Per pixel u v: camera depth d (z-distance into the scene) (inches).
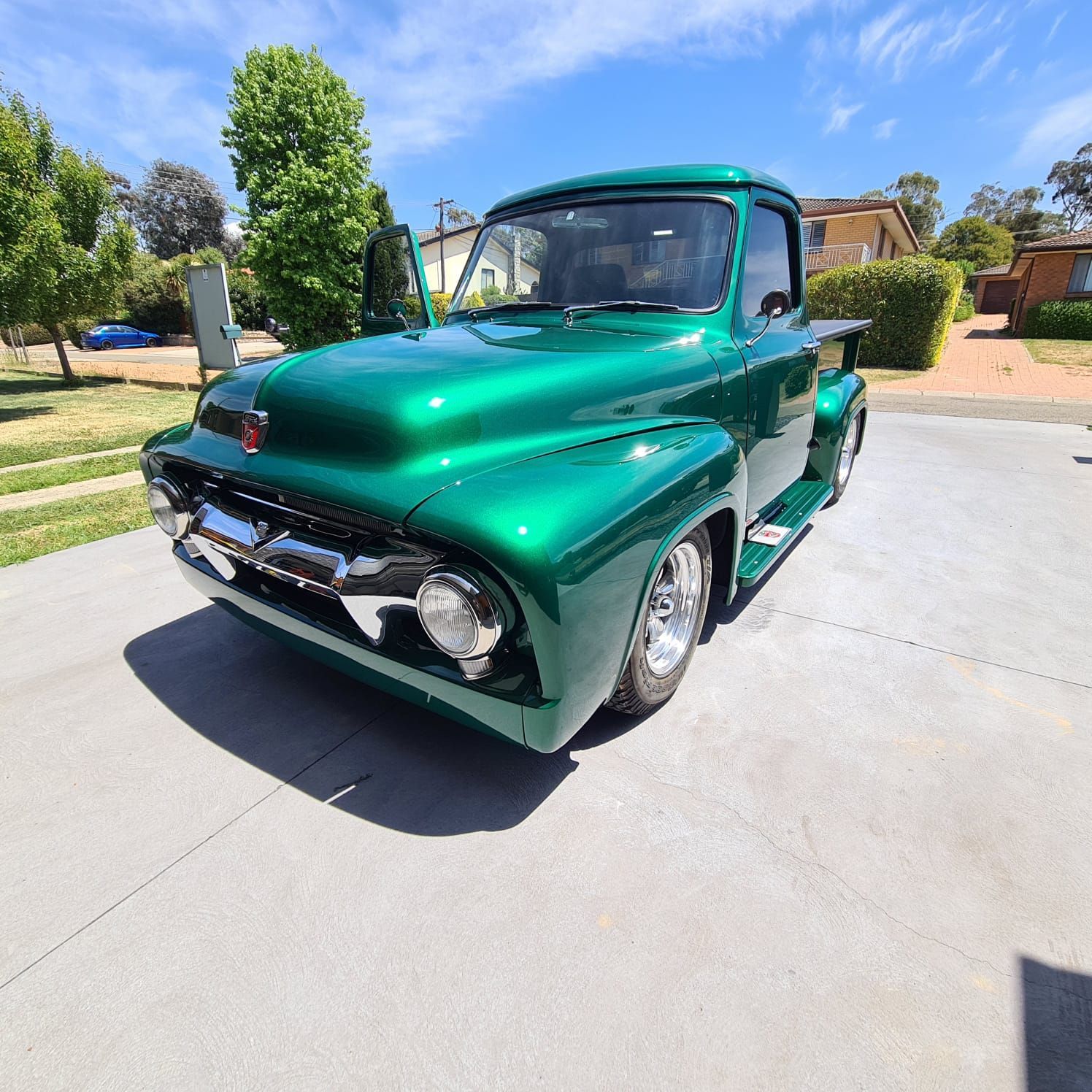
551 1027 58.6
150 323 1416.1
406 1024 58.9
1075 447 284.0
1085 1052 56.7
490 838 79.1
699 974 63.2
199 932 67.5
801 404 142.0
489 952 65.3
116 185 2155.5
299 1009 60.2
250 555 84.4
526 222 127.3
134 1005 60.5
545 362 86.7
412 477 70.7
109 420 386.9
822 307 634.8
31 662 116.1
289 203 588.1
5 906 70.2
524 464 75.3
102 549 169.0
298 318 633.0
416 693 76.1
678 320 109.7
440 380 77.2
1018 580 150.5
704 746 94.7
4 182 388.2
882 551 167.9
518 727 70.0
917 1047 57.0
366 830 80.4
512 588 63.1
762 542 128.3
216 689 108.7
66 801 84.8
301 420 79.7
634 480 76.2
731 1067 55.6
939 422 349.1
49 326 569.9
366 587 73.1
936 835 79.3
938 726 99.4
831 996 61.3
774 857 76.4
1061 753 93.4
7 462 273.3
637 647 86.5
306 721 100.9
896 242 1200.2
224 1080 54.7
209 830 80.4
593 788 86.9
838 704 104.5
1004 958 64.8
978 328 1118.4
